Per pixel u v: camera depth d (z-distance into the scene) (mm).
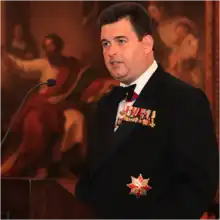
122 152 2205
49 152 8539
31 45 8766
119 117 2324
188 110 2109
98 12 8805
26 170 8500
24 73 8703
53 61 8734
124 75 2328
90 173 2361
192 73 8539
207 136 2078
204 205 2025
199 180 2027
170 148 2111
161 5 8625
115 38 2291
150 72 2346
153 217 2055
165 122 2150
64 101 8633
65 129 8562
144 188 2121
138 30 2277
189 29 8539
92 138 2457
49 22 8812
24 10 8789
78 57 8758
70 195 1953
